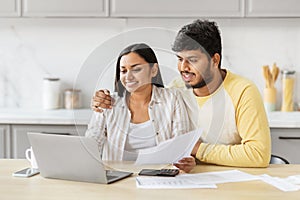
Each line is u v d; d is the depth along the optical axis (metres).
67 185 1.72
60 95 4.18
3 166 2.04
